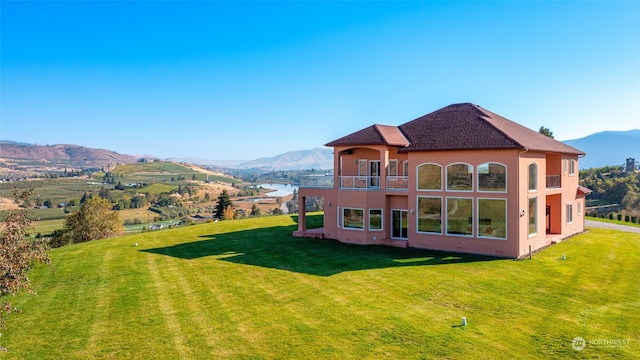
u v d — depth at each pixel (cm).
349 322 1348
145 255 2541
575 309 1423
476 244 2286
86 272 2161
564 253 2311
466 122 2564
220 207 7956
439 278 1817
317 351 1152
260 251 2533
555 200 2836
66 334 1331
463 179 2317
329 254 2381
